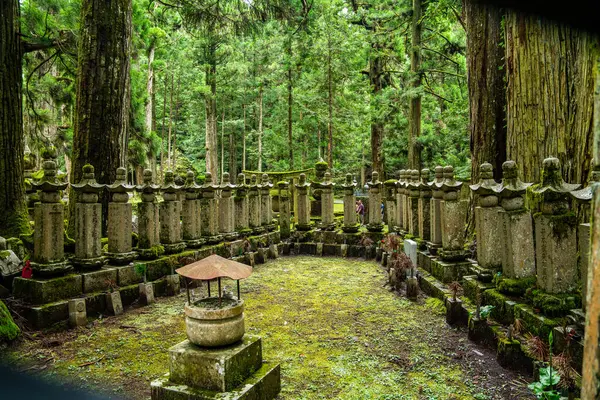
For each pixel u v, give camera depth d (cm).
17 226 545
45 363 326
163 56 2105
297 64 1667
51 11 789
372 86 1630
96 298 445
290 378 301
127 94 612
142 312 459
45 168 422
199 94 2155
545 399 231
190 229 640
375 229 838
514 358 302
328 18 1539
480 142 645
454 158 1389
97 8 575
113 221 503
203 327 258
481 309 356
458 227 517
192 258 582
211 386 249
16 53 566
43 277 419
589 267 85
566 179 405
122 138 609
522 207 362
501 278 370
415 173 717
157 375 307
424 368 313
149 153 1159
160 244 573
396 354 340
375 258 776
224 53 2011
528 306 322
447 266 498
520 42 456
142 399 270
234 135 2809
